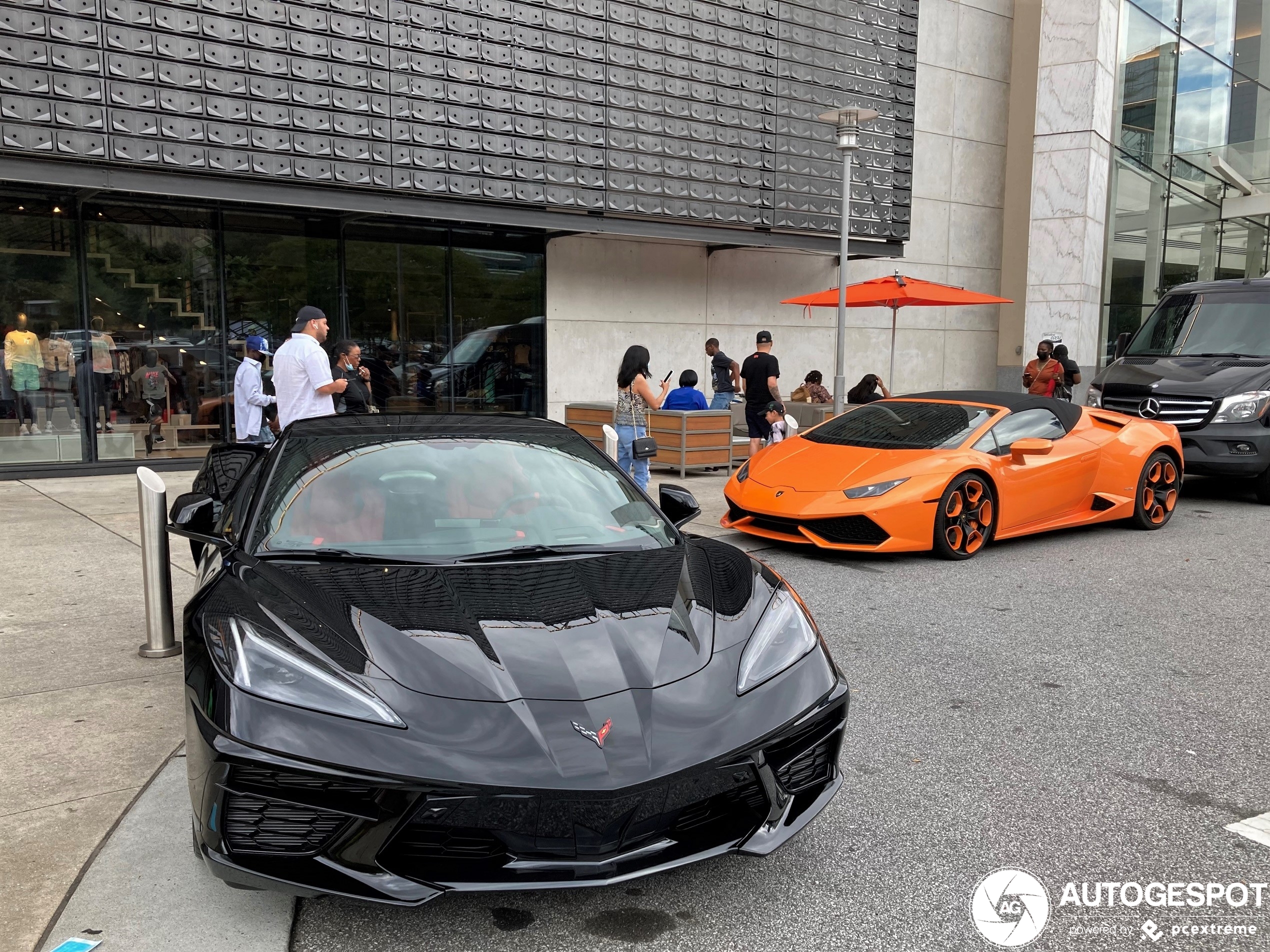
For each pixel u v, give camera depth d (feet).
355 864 7.35
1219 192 68.39
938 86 57.52
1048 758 11.74
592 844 7.41
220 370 36.55
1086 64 55.88
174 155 30.60
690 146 42.32
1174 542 25.35
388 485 11.26
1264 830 9.99
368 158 34.19
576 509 11.53
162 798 10.16
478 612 8.92
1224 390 30.73
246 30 31.58
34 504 28.27
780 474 23.71
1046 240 58.03
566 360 44.91
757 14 44.11
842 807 10.41
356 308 39.29
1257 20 69.05
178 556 21.72
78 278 33.60
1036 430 24.66
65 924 7.88
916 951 7.85
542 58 37.83
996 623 17.57
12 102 27.96
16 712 12.61
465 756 7.32
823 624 17.42
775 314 52.08
